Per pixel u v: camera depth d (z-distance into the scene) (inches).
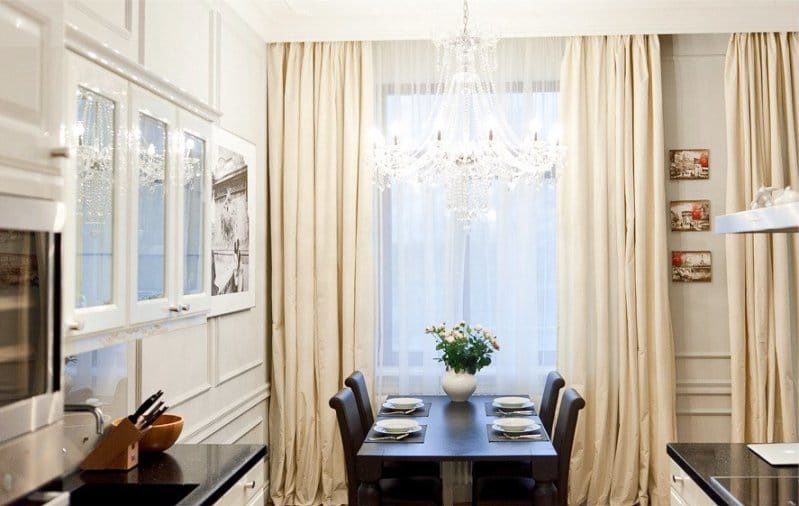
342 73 178.1
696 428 173.8
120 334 77.7
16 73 50.8
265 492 175.6
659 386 166.6
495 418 143.3
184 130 92.4
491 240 177.6
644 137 169.6
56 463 54.6
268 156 178.2
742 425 167.0
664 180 173.2
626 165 170.2
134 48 104.7
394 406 150.9
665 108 177.2
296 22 174.6
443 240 178.5
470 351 158.1
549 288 176.2
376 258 178.9
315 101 177.2
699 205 175.5
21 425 50.2
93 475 85.1
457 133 167.0
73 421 85.7
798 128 167.6
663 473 165.6
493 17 171.9
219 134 140.3
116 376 100.8
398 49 179.3
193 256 97.5
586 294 169.9
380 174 148.3
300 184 175.8
